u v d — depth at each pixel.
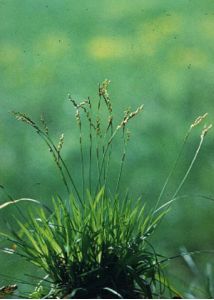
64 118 11.87
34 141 10.77
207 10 16.03
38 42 15.31
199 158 9.98
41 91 13.12
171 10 16.41
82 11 16.27
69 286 4.43
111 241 4.53
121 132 10.91
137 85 13.42
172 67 14.25
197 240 7.65
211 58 14.47
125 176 9.44
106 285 4.43
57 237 4.50
